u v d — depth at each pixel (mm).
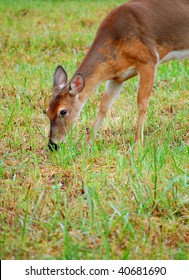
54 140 12078
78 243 8719
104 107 12625
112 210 9594
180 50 13000
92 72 12297
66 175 10961
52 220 9250
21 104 14570
